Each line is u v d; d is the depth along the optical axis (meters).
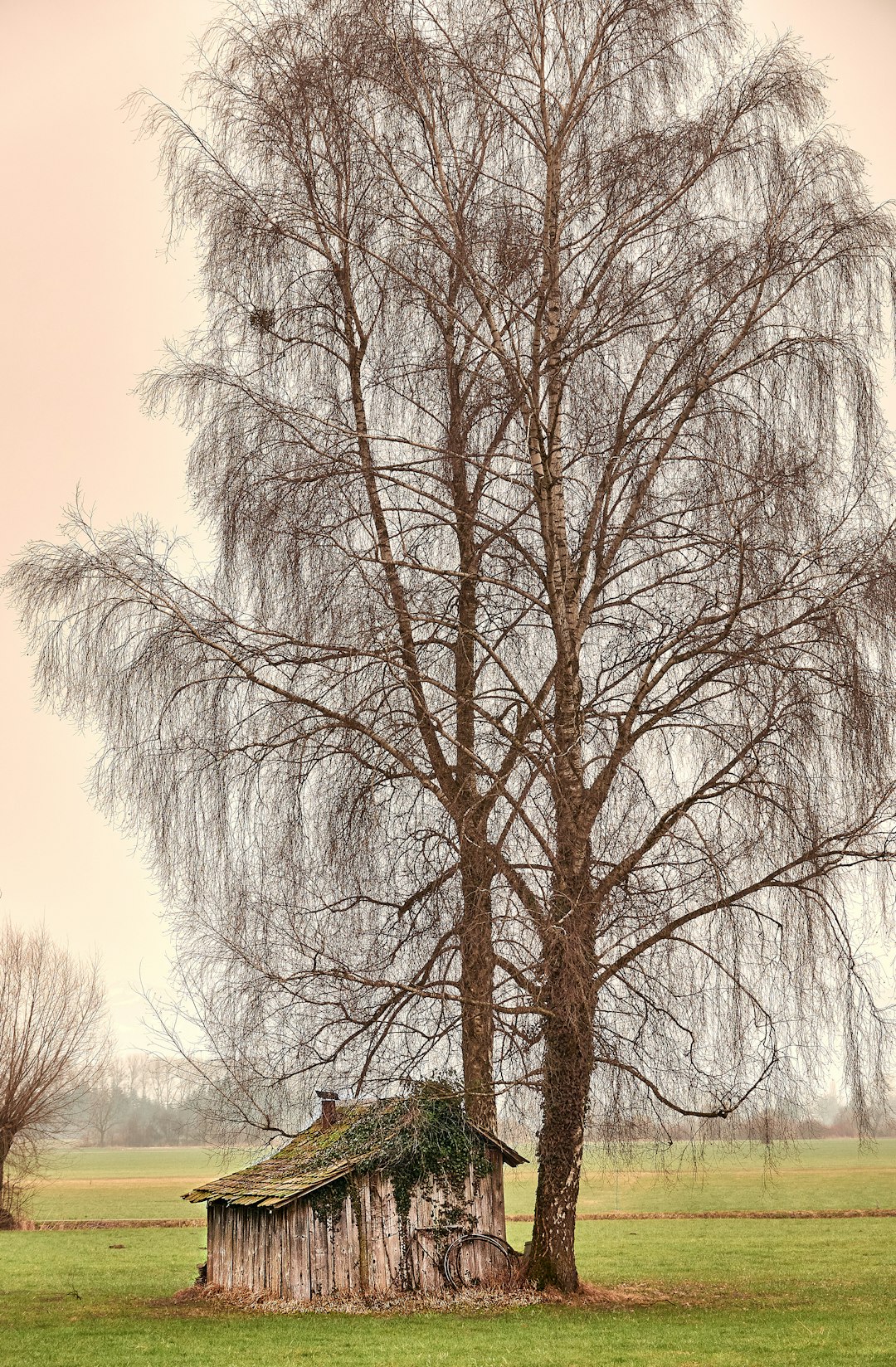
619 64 20.47
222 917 19.12
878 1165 82.88
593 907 18.22
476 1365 17.06
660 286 19.66
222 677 19.30
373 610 19.03
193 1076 20.80
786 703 17.67
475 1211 22.67
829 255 19.02
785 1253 36.78
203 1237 45.28
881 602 17.53
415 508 20.80
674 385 20.03
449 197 20.88
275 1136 21.17
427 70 20.59
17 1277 32.44
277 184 21.30
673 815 18.56
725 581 18.80
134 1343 19.67
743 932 18.00
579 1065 18.88
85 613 19.38
